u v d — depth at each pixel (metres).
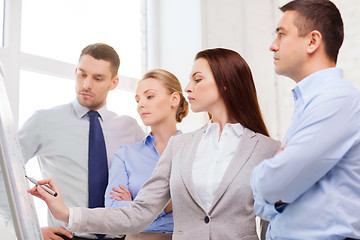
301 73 1.19
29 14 2.55
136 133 2.40
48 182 1.36
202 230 1.35
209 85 1.50
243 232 1.35
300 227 1.07
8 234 1.65
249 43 3.14
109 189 1.97
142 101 2.04
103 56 2.19
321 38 1.16
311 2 1.17
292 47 1.17
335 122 1.04
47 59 2.56
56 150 2.14
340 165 1.05
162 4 3.22
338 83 1.10
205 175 1.42
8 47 2.39
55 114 2.19
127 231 1.45
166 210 1.83
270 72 3.15
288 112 3.11
